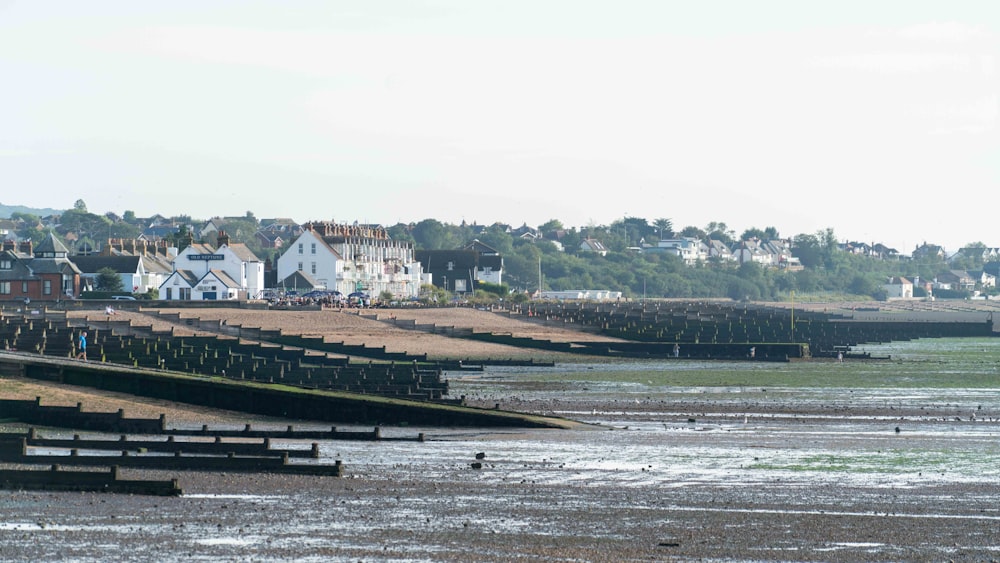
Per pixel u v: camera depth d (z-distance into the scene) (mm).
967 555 135250
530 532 144125
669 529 147125
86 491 163875
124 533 138875
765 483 182000
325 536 139750
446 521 149500
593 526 148250
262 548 133375
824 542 140750
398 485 174875
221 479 176125
